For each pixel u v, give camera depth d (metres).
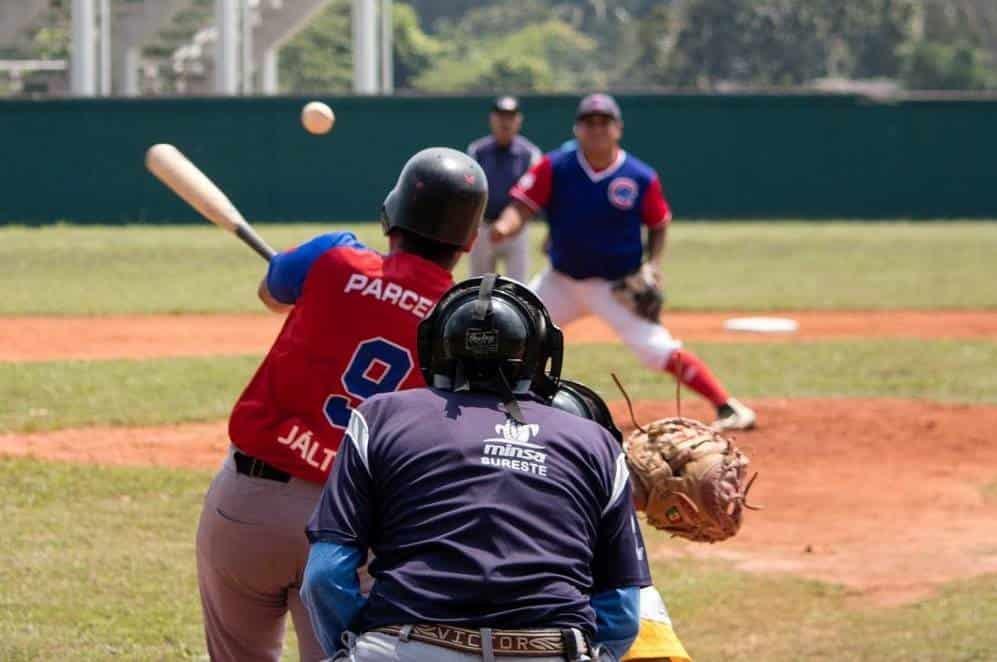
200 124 83.25
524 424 9.42
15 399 29.44
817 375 35.06
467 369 9.64
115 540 20.05
